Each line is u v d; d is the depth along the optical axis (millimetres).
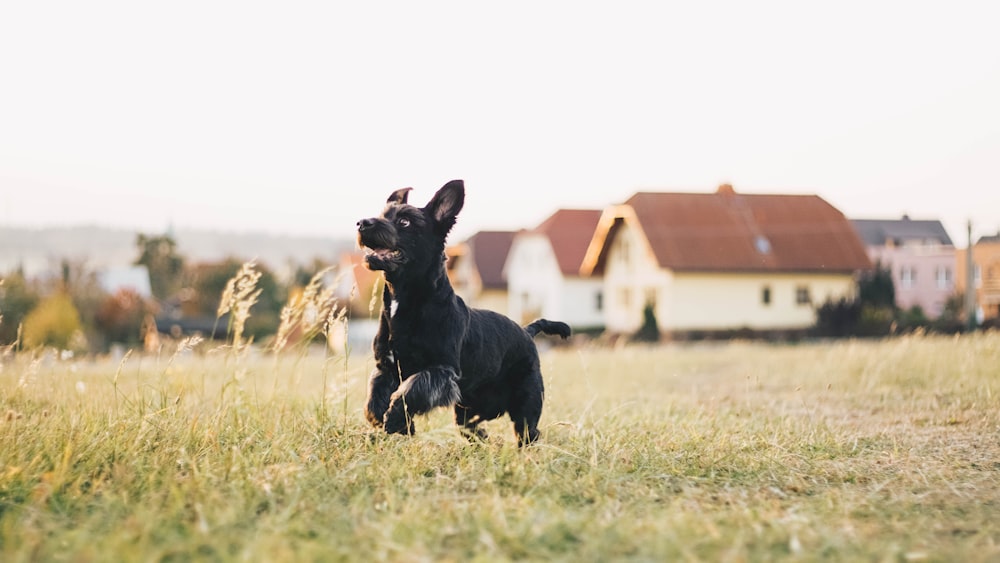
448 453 5648
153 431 5582
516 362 6621
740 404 9258
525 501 4203
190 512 4012
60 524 3811
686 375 13727
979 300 48688
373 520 3988
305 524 3871
